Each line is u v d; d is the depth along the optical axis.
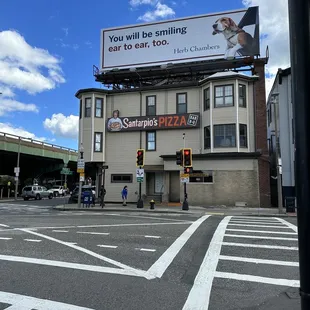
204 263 7.06
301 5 2.20
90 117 27.84
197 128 25.78
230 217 16.52
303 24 2.18
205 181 23.67
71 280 5.78
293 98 2.22
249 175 22.91
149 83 30.42
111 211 20.83
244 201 22.77
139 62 28.41
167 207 22.33
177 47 27.66
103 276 6.04
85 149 27.70
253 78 24.73
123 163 27.41
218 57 26.50
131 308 4.51
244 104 24.48
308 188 2.07
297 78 2.18
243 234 10.68
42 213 19.44
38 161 52.72
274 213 18.66
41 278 5.89
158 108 27.11
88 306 4.56
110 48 29.28
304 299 2.05
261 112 24.36
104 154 27.86
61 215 17.69
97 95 28.17
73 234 10.65
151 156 26.73
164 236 10.27
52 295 5.00
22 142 42.44
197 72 28.42
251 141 24.25
